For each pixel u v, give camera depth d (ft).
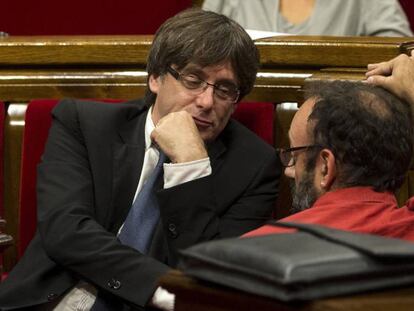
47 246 26.81
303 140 21.59
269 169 28.48
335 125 20.75
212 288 14.40
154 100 28.91
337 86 21.67
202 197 25.72
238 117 30.50
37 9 51.78
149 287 25.54
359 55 30.32
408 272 14.46
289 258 13.67
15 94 33.47
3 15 51.83
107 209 27.78
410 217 19.44
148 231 26.96
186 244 25.43
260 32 34.63
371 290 14.05
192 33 27.37
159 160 27.40
